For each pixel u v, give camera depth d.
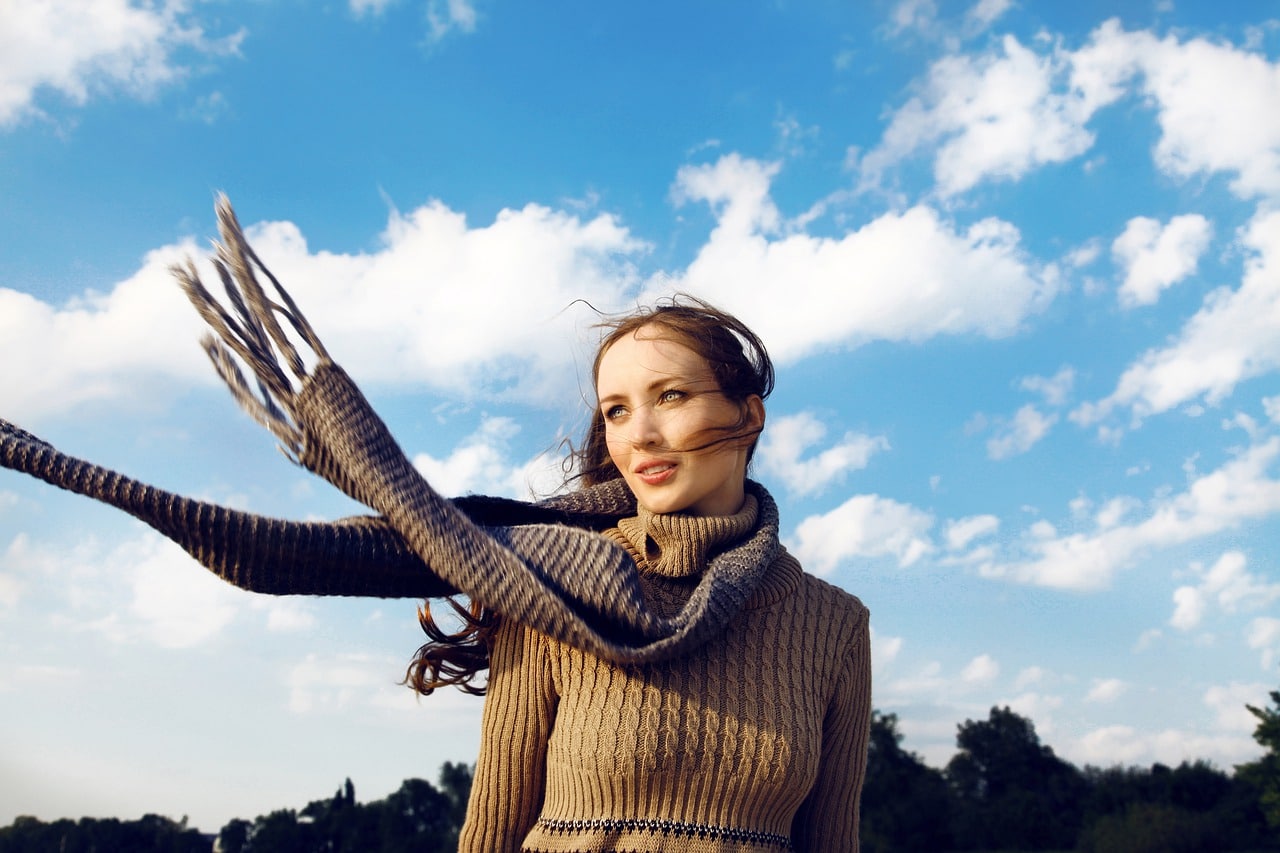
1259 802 61.09
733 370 2.04
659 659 1.79
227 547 1.61
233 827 83.62
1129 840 66.12
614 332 2.12
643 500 2.04
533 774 2.00
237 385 1.61
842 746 2.23
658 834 1.88
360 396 1.67
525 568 1.67
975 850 73.75
